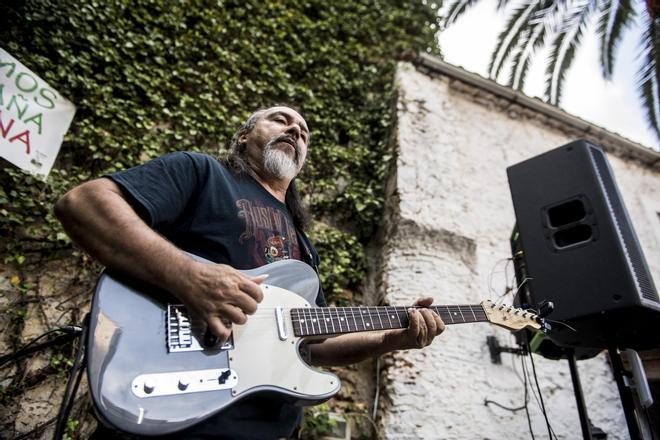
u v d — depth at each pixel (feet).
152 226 4.03
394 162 11.15
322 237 9.90
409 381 8.13
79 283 7.76
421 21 16.11
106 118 9.33
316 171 11.17
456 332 9.07
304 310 4.47
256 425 3.74
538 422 8.68
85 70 9.60
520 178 8.18
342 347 5.45
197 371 3.49
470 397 8.37
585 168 7.42
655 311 5.99
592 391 9.66
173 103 10.49
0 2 9.19
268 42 12.77
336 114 12.44
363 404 8.40
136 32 10.87
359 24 14.79
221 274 3.62
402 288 9.17
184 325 3.64
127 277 3.69
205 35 11.89
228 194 4.71
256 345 3.91
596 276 6.44
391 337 5.22
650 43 13.61
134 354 3.35
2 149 7.68
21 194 7.82
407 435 7.61
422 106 12.48
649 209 15.01
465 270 9.94
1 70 8.16
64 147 8.82
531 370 9.31
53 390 6.78
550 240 7.20
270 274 4.46
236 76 11.71
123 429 3.03
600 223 6.81
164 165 4.40
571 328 6.51
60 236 7.80
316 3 14.44
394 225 10.07
